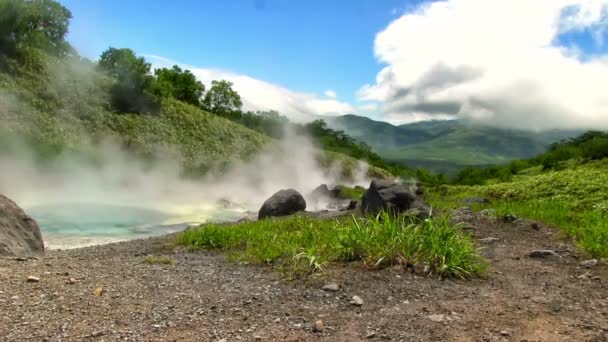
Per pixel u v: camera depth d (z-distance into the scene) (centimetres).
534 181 2130
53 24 5988
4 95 4438
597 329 479
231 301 571
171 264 795
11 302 556
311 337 457
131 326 487
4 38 5022
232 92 9431
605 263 791
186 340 450
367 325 488
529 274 727
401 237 739
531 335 459
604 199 1558
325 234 918
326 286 614
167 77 8025
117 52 6078
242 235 1005
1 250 888
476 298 584
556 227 1152
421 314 520
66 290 616
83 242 1536
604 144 4241
